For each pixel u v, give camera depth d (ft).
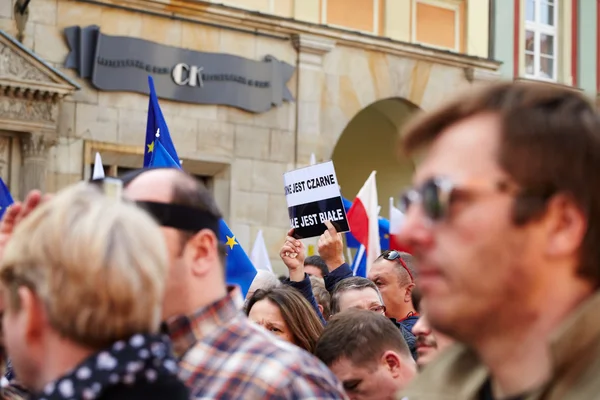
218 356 8.02
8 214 7.47
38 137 37.63
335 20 46.83
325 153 45.85
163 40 40.96
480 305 4.96
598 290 5.02
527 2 55.52
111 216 5.82
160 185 8.36
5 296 5.93
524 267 4.90
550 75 56.44
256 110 43.39
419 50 48.83
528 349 5.08
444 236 4.98
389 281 18.06
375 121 53.21
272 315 13.20
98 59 39.22
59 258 5.63
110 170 40.29
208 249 8.40
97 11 39.52
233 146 42.93
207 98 41.96
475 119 5.15
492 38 52.54
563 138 4.91
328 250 18.93
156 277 5.84
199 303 8.27
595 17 58.39
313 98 45.37
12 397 8.16
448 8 51.13
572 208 4.91
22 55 36.78
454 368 5.92
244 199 43.27
